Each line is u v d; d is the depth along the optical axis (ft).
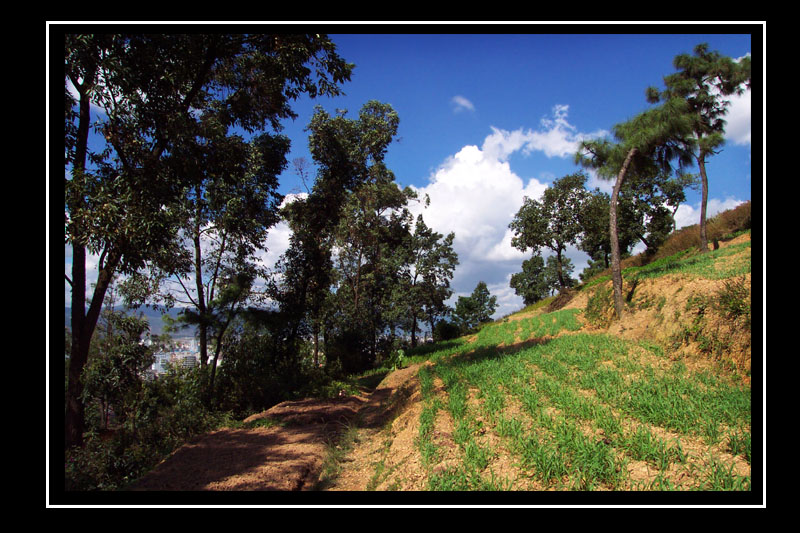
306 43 40.78
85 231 28.94
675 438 19.74
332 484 23.25
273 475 24.47
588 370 33.65
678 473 16.52
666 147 60.39
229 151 41.32
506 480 17.66
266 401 52.90
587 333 59.57
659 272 62.59
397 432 29.96
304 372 67.26
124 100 31.65
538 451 18.52
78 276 31.89
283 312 68.69
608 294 67.21
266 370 58.29
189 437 36.11
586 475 16.88
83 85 30.12
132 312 43.42
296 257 79.30
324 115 89.51
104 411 36.60
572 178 121.60
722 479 15.23
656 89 80.53
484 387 31.50
